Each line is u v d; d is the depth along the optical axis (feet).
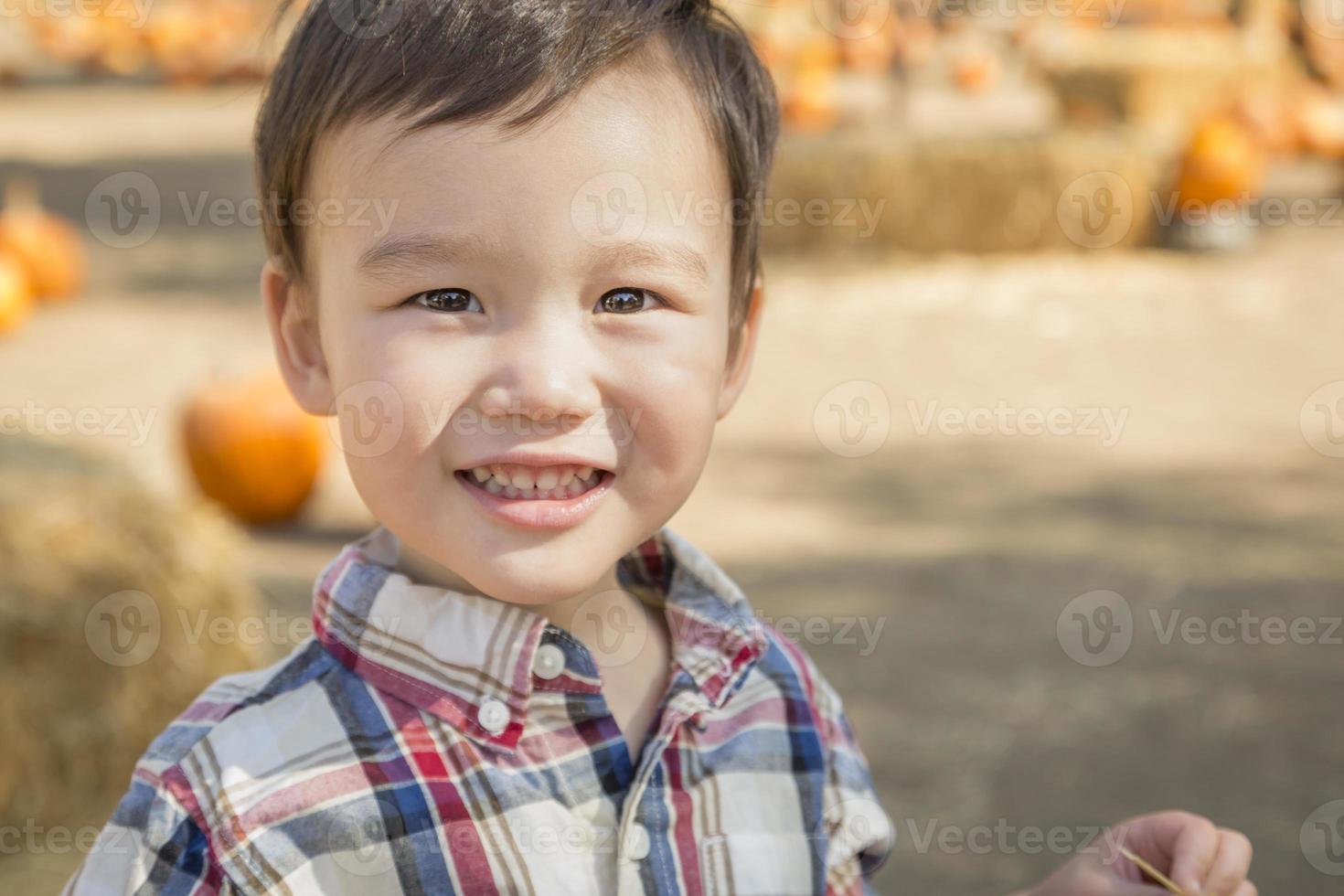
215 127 46.57
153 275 27.02
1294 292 25.13
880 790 9.48
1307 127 36.83
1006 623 12.21
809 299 24.99
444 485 3.30
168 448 16.65
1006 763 9.82
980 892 8.32
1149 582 13.10
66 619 9.00
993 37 49.49
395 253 3.21
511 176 3.19
